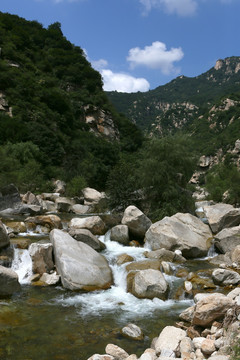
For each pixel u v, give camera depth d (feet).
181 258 47.44
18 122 185.88
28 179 125.29
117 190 88.12
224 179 170.71
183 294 35.53
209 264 46.42
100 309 31.83
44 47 323.16
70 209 99.14
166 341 22.85
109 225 65.51
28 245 46.91
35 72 262.47
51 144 187.42
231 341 20.22
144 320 29.48
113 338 25.80
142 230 57.67
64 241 42.68
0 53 242.58
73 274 37.55
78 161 189.37
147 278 36.17
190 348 21.91
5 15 307.58
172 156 80.23
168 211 75.66
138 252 50.19
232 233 51.13
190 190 86.99
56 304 32.60
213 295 25.90
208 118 550.36
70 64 307.58
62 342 24.82
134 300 34.47
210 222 60.59
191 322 26.63
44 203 97.91
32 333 26.13
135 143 284.20
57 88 260.42
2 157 122.01
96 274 38.99
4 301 32.73
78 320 29.01
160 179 78.02
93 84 299.38
